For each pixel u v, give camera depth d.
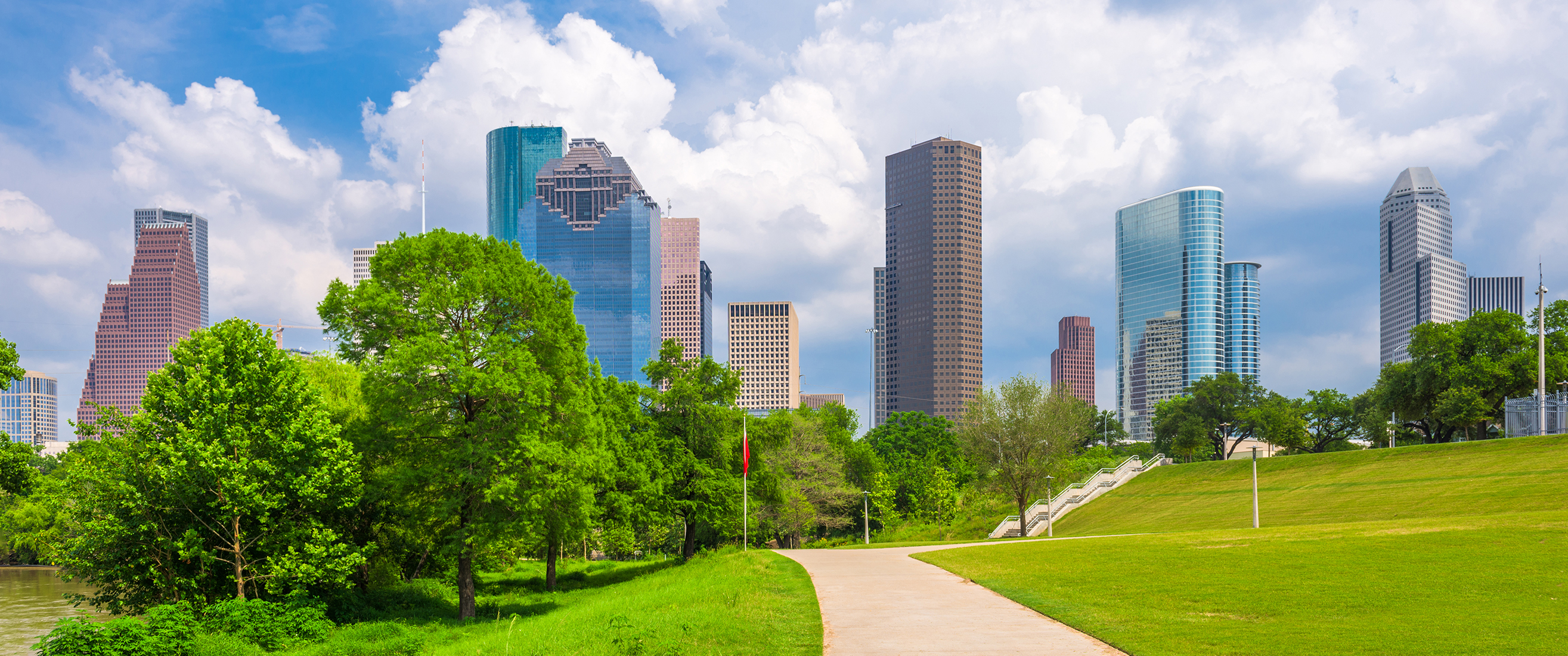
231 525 29.70
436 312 30.17
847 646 14.61
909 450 107.31
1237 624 15.48
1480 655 12.59
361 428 31.88
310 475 29.25
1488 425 77.88
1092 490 76.44
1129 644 14.11
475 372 28.48
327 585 32.06
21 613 48.97
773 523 64.44
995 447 65.56
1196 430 112.69
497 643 17.61
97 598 30.09
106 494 28.62
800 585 23.27
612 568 60.91
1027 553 31.31
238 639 25.41
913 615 17.75
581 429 32.16
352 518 33.44
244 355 29.78
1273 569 22.64
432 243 31.25
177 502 28.59
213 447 27.41
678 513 49.41
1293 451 106.69
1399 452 58.03
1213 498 61.75
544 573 57.78
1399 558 23.39
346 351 31.52
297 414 30.05
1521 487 43.62
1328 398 109.62
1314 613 16.39
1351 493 52.25
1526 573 20.19
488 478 30.05
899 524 85.06
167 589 29.09
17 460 33.50
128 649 23.00
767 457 65.06
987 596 20.69
